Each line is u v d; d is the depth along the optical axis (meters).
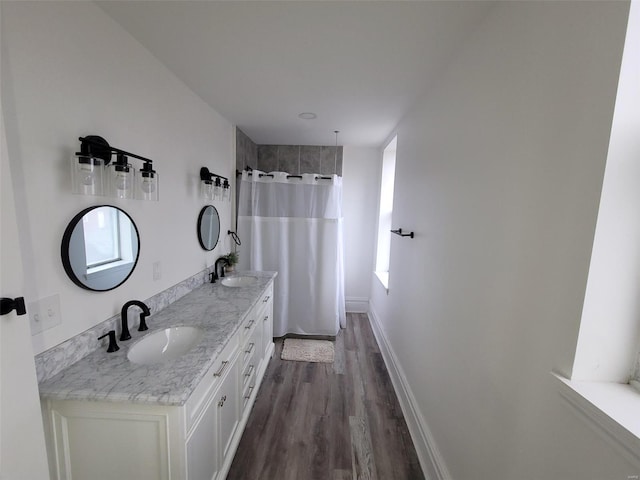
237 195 2.98
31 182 0.94
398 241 2.52
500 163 1.05
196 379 1.04
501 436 1.01
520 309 0.92
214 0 1.12
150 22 1.26
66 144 1.05
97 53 1.17
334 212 3.20
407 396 2.02
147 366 1.10
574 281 0.73
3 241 0.75
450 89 1.51
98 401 0.96
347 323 3.70
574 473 0.71
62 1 1.02
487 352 1.10
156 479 1.02
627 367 0.73
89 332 1.17
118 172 1.16
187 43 1.42
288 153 3.59
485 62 1.17
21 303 0.79
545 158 0.83
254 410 2.07
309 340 3.23
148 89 1.51
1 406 0.77
